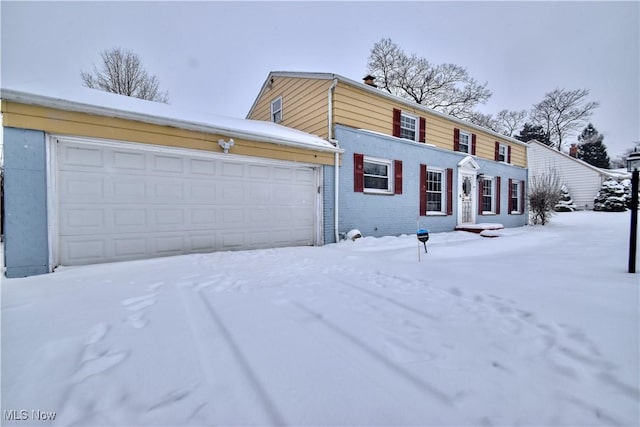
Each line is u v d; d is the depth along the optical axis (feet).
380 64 67.41
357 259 16.34
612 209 63.62
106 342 6.28
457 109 71.77
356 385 4.70
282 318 7.68
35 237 12.85
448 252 18.42
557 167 74.95
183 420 3.92
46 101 12.84
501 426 3.73
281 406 4.19
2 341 6.31
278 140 19.98
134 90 51.83
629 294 8.91
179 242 17.31
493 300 8.80
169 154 16.83
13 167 12.46
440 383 4.70
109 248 15.10
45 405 4.24
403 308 8.37
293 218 22.13
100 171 14.80
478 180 36.96
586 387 4.53
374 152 26.37
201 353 5.80
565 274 11.59
